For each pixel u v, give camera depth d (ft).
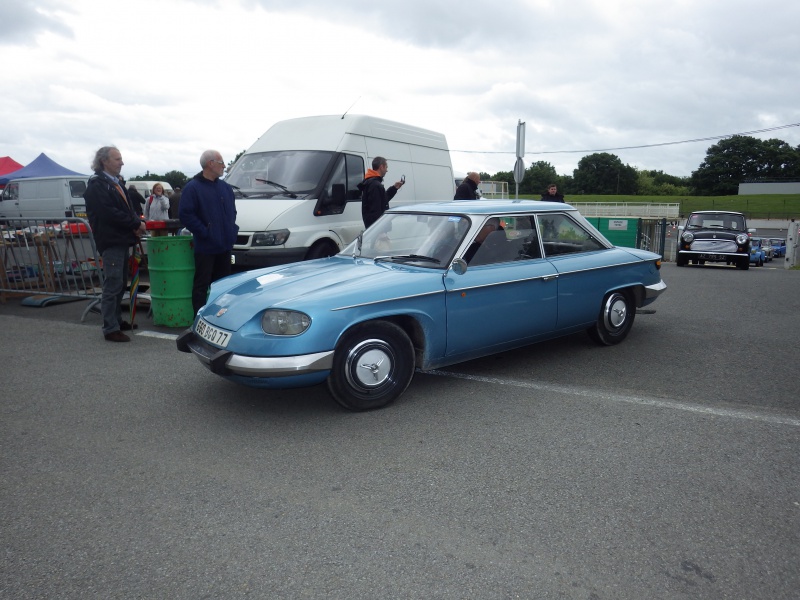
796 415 14.35
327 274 15.58
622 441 12.88
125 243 20.94
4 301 28.94
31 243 27.71
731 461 11.93
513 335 16.89
